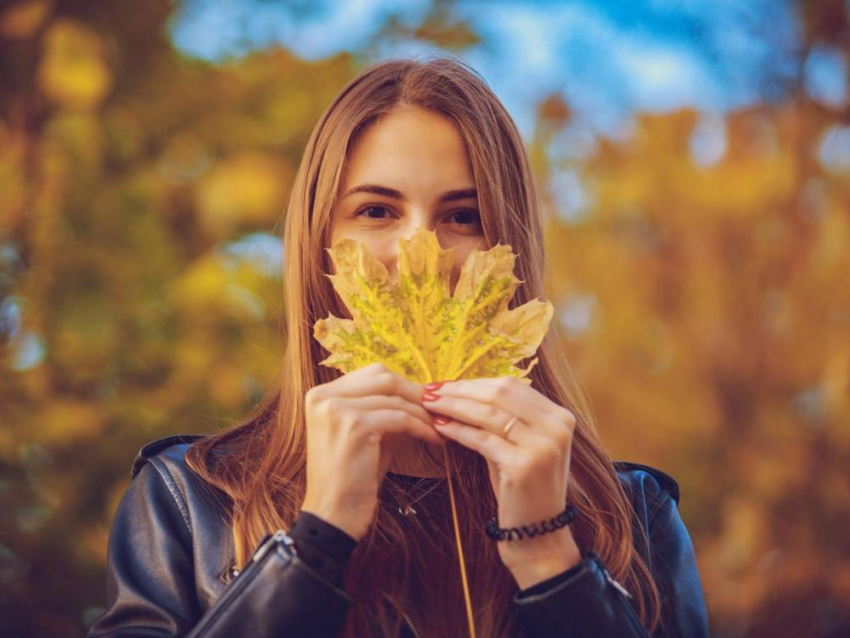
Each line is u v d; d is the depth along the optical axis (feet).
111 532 5.76
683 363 20.38
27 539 11.28
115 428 11.57
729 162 20.35
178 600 5.33
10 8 12.44
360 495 4.91
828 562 17.13
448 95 5.96
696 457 19.39
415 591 5.41
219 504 5.70
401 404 5.07
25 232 12.08
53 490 11.48
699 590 6.32
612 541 5.87
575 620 4.97
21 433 11.35
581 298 21.34
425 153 5.78
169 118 13.15
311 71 13.92
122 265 12.19
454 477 5.87
